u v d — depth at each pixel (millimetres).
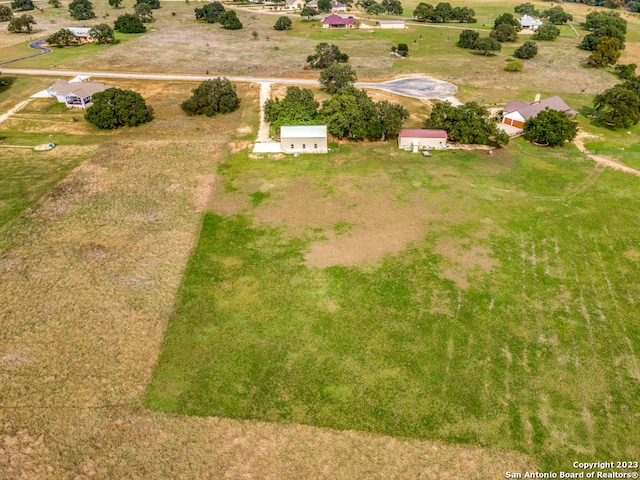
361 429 29406
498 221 50000
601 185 57594
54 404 30719
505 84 100688
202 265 43344
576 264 43562
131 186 56906
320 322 37062
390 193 55219
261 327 36625
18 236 47062
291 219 50188
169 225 49281
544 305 38750
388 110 68562
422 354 34344
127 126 75688
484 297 39469
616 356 34188
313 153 65750
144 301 39094
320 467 27359
